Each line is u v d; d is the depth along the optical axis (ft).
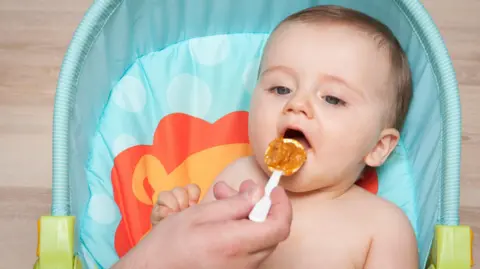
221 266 1.99
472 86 4.61
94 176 3.34
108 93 3.49
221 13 3.62
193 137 3.61
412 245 3.03
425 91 3.19
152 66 3.62
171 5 3.47
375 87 3.01
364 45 3.00
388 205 3.13
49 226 2.56
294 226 3.07
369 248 3.03
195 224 2.02
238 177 3.31
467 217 4.22
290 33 3.06
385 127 3.13
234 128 3.63
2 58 4.81
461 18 4.83
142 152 3.50
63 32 4.91
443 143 2.97
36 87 4.71
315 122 2.87
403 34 3.25
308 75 2.94
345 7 3.38
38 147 4.49
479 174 4.34
